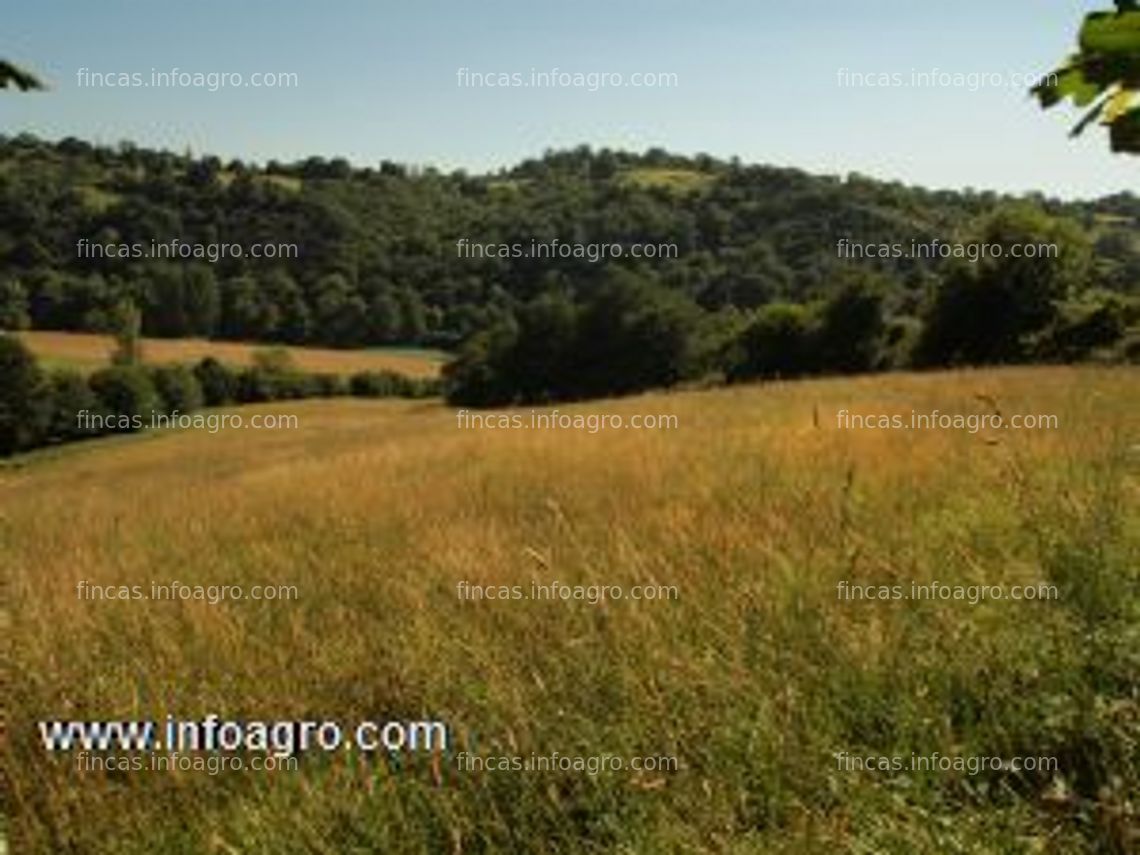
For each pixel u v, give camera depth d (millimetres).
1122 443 7105
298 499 13766
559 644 5004
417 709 4762
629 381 73312
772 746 3713
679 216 102312
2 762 4570
